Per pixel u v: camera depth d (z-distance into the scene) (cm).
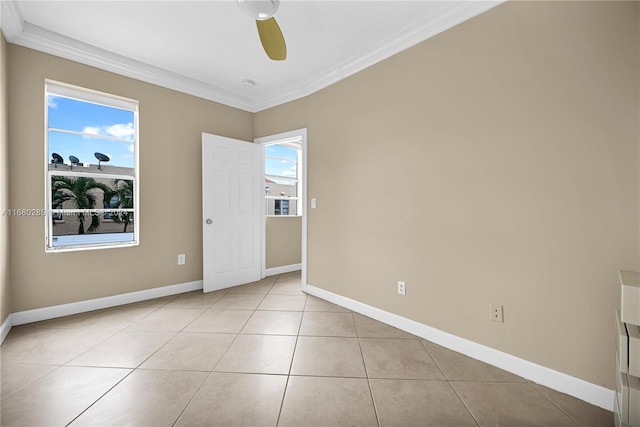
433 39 207
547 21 157
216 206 333
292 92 328
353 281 271
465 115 191
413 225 222
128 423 126
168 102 307
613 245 139
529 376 164
